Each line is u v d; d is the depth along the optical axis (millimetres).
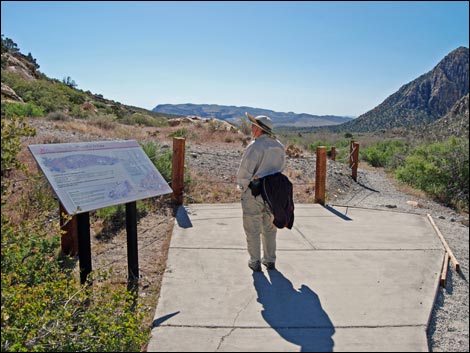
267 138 4781
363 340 3658
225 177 10938
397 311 4191
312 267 5238
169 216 7516
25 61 45938
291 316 4023
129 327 3451
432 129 27969
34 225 4023
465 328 4250
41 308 3498
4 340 3168
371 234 6703
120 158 5000
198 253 5582
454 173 12719
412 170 13672
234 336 3672
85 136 14125
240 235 6375
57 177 4270
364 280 4895
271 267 5102
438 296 4805
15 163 3590
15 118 3541
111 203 4434
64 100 32219
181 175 8062
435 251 5984
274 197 4633
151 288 4727
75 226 5559
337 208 8438
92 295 4008
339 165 15883
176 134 19031
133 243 4789
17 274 3865
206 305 4195
